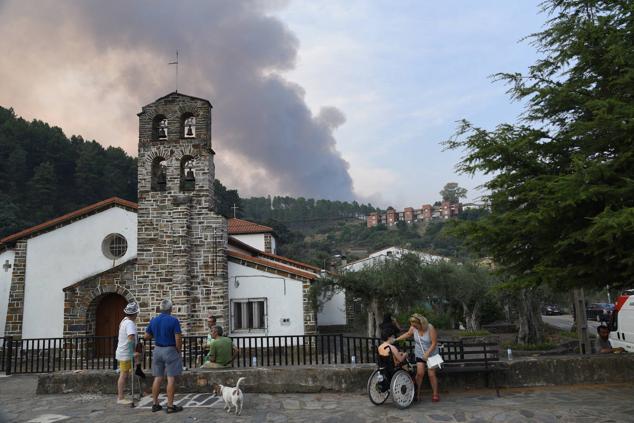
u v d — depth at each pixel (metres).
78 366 17.31
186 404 8.76
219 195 82.31
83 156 78.38
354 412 7.87
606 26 8.51
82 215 20.66
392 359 8.25
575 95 8.59
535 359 9.92
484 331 28.20
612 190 7.23
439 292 25.53
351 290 20.39
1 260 21.77
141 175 19.27
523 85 9.31
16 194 66.25
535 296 22.94
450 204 134.25
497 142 9.00
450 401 8.52
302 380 9.62
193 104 19.72
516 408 7.85
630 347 14.95
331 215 198.50
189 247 18.89
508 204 9.30
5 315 21.31
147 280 18.58
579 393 8.93
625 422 6.91
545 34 9.27
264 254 28.97
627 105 7.50
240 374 9.72
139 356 9.17
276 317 19.23
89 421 7.77
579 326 14.15
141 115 19.72
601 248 7.58
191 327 18.52
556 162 8.96
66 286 20.09
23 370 16.05
